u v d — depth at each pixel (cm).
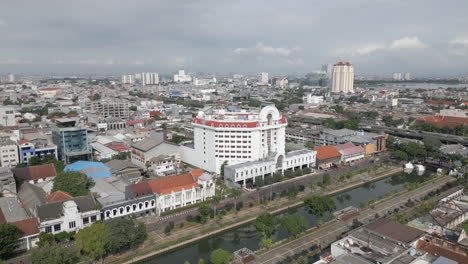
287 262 15088
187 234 18062
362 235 13900
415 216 18900
